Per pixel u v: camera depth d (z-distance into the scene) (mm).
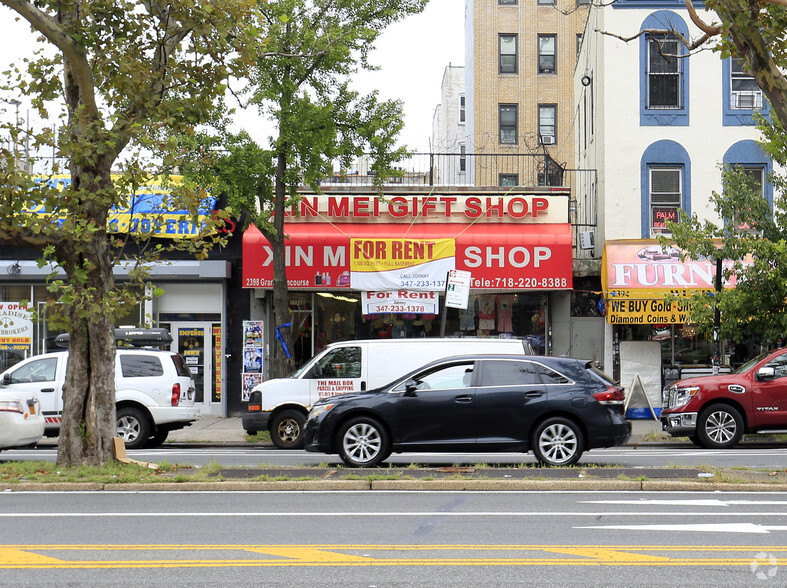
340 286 23422
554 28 50750
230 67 13516
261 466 14070
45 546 8461
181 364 19594
